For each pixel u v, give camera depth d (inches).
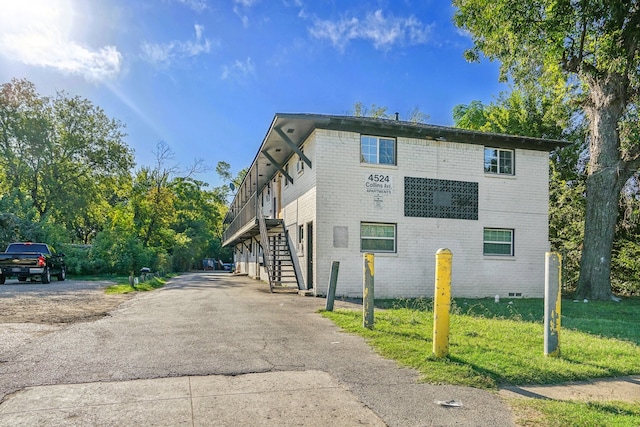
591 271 612.1
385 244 592.4
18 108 1258.0
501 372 199.6
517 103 1118.4
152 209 1565.0
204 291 636.7
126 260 1088.8
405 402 164.1
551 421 149.2
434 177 616.4
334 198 569.9
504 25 589.0
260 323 323.9
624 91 618.5
